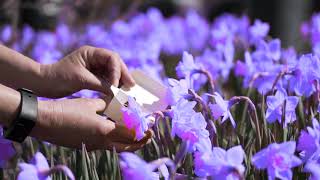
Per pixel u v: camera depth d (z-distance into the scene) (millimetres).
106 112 882
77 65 994
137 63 1580
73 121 831
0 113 816
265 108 1069
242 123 1021
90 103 861
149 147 975
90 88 987
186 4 5707
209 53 1479
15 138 826
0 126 891
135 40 2225
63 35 2209
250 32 1812
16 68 994
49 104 833
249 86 1158
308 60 967
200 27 2412
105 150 902
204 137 812
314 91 990
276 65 1233
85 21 2580
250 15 3451
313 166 731
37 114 819
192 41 2326
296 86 980
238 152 715
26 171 719
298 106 1013
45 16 2574
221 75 1542
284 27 3064
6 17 2238
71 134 838
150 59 1597
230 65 1427
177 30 2352
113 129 848
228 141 935
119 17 2631
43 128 828
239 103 1140
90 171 863
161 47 2191
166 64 1910
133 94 958
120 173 870
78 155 898
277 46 1235
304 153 811
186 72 1071
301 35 2293
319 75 961
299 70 976
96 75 1021
